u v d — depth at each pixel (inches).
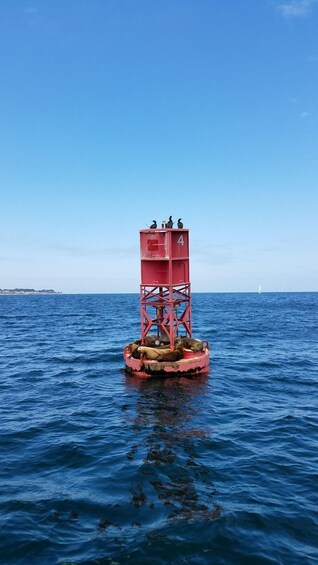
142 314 865.5
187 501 380.2
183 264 871.7
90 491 399.9
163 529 337.7
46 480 422.9
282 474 430.3
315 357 1067.9
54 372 928.3
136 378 839.7
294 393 736.3
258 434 542.9
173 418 607.5
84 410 651.5
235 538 324.5
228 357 1059.9
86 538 327.3
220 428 566.6
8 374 911.7
